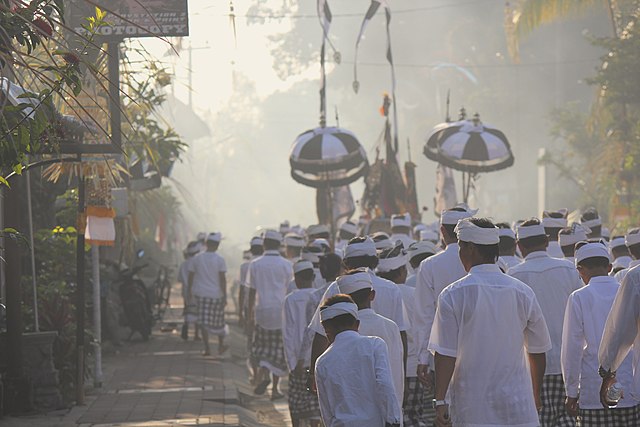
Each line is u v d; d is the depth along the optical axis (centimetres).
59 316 3222
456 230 1680
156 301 6116
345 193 5144
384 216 5053
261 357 3591
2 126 1568
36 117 1580
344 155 4688
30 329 3155
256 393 3644
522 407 1631
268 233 3628
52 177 3064
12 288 2834
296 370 2675
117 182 3428
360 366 1542
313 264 2952
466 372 1631
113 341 4725
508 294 1633
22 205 3525
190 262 4509
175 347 4778
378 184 5062
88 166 3036
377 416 1530
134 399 3225
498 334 1625
